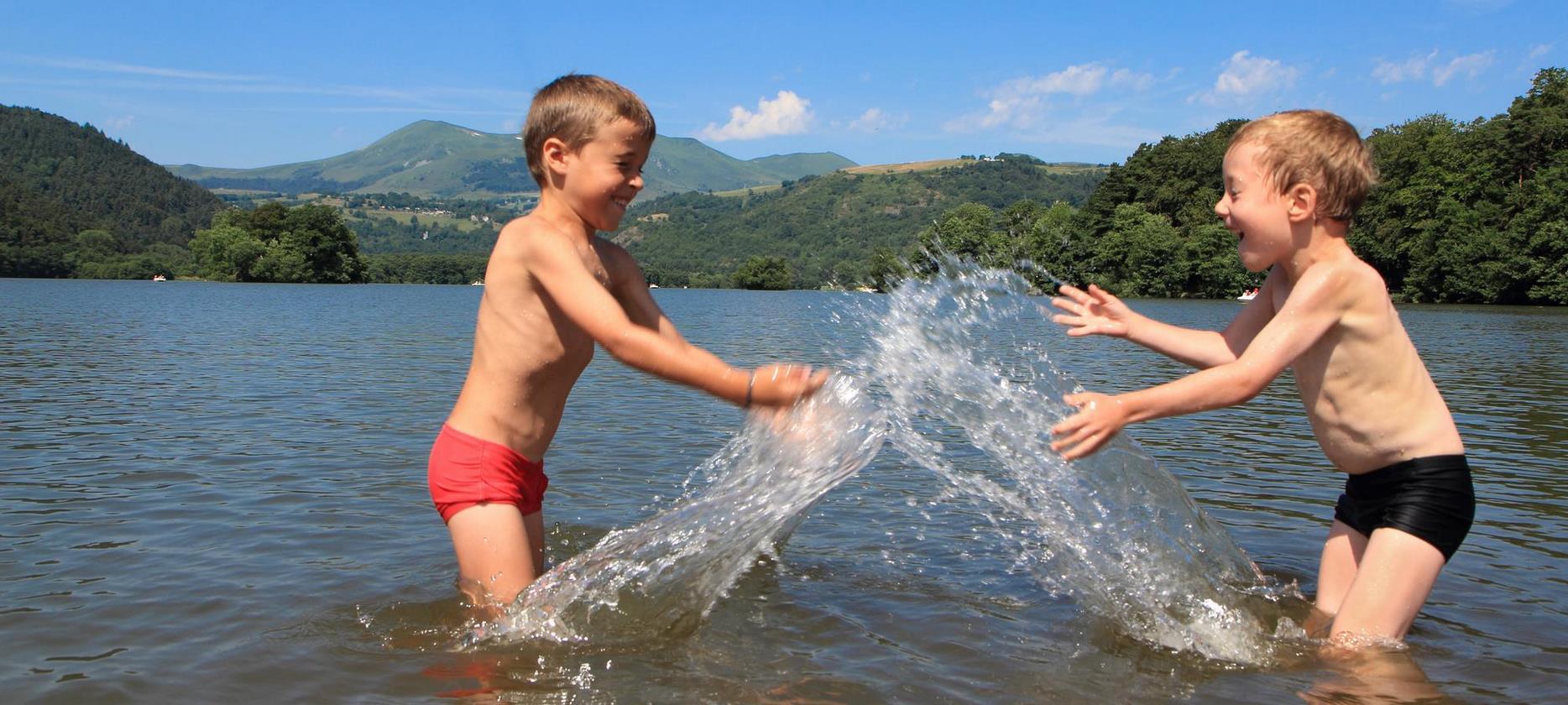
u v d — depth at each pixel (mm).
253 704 2623
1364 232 54188
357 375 10961
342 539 4203
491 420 3385
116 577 3674
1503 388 10922
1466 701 2734
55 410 7906
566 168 3357
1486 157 50594
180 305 32062
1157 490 3975
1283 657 3068
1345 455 3357
